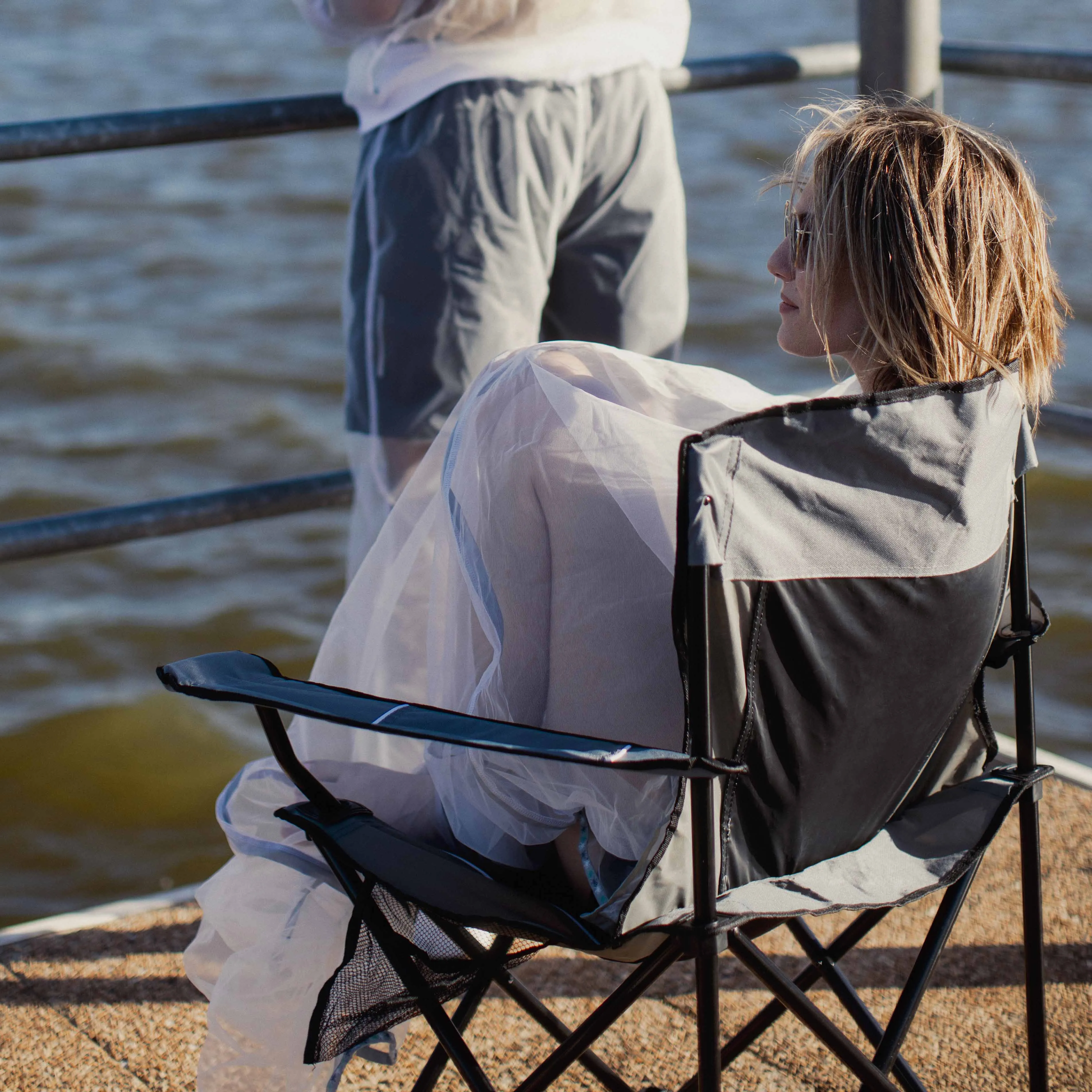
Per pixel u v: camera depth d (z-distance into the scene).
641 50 2.78
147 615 9.25
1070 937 2.63
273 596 9.56
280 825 1.78
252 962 1.69
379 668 1.83
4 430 11.86
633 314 2.92
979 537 1.59
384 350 2.74
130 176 19.50
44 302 14.65
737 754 1.48
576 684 1.59
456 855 1.70
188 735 7.61
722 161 20.00
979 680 1.76
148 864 6.51
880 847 1.72
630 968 2.59
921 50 3.30
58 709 7.95
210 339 13.83
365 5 2.60
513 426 1.61
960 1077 2.27
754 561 1.41
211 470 11.38
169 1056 2.32
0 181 18.88
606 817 1.57
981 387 1.55
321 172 19.81
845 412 1.44
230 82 25.64
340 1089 2.23
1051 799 3.09
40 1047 2.34
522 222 2.69
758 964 1.59
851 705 1.55
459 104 2.62
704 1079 1.44
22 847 6.62
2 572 9.80
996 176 1.60
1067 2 30.66
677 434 1.56
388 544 1.82
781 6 31.94
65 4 33.25
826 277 1.61
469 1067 1.53
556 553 1.59
